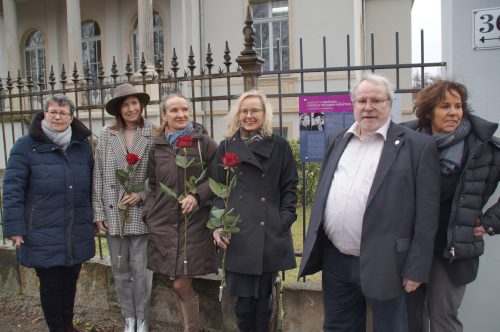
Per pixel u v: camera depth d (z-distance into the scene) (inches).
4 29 624.1
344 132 100.3
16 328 153.6
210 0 498.0
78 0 517.0
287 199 113.0
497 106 110.0
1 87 178.1
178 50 500.1
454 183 90.0
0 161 319.9
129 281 134.3
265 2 492.7
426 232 84.2
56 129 124.7
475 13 109.7
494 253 111.3
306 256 97.9
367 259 86.5
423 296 99.0
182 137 112.5
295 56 462.3
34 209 124.1
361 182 90.4
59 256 124.6
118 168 128.3
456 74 112.1
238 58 135.7
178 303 131.4
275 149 112.2
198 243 119.3
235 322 135.2
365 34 548.4
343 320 100.7
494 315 112.3
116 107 130.1
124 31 578.2
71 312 136.5
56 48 625.3
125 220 127.4
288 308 130.7
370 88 89.0
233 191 111.3
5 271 177.6
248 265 107.1
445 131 91.2
